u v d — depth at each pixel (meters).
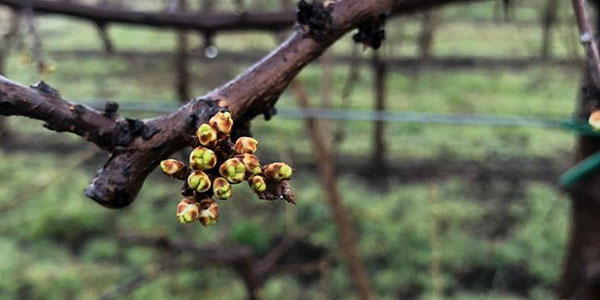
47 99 0.45
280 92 0.49
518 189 4.93
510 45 7.49
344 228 2.38
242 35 7.88
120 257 4.03
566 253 1.46
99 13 1.22
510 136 5.82
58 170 5.18
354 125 6.04
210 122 0.39
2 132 5.53
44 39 8.71
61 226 4.40
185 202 0.39
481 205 4.68
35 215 4.51
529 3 7.02
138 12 1.21
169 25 1.21
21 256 4.11
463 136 5.83
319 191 4.69
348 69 7.29
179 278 3.67
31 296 3.75
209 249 2.14
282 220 4.28
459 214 4.51
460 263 4.02
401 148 5.61
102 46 8.30
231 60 7.89
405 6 1.10
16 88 0.44
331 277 3.75
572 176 1.26
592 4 1.18
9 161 5.39
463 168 5.28
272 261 2.37
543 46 6.80
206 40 1.23
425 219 4.45
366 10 0.51
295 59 0.49
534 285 3.88
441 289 3.81
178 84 6.20
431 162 5.39
